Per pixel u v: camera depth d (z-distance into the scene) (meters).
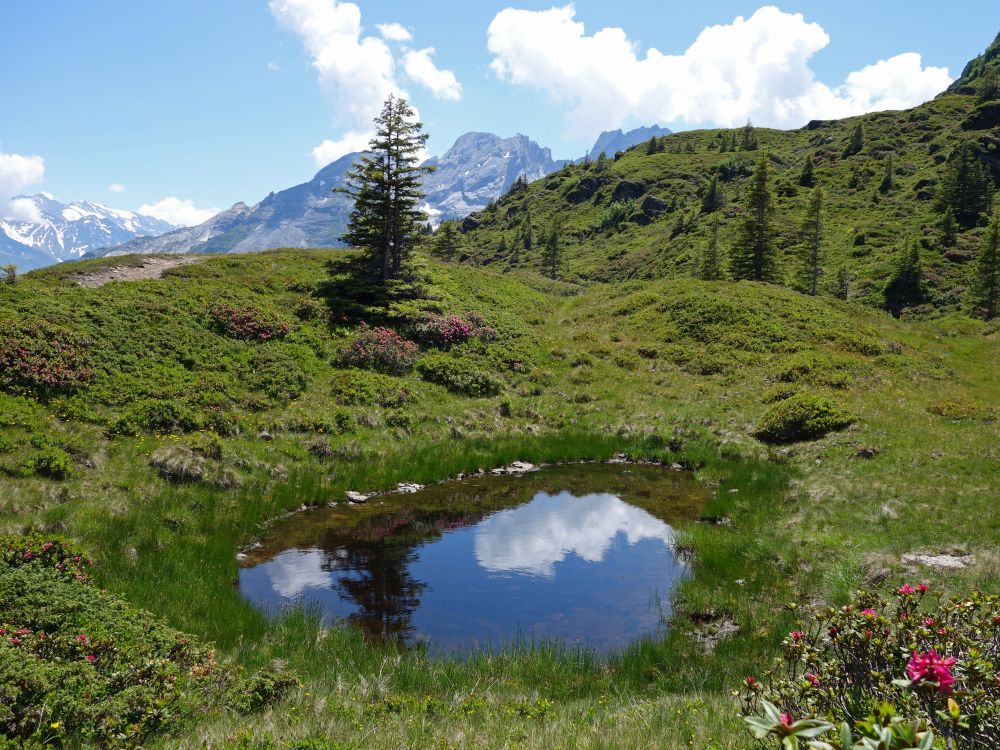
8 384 19.88
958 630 4.91
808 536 15.98
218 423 22.19
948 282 87.88
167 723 6.75
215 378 25.36
